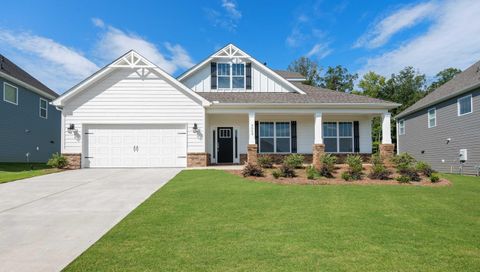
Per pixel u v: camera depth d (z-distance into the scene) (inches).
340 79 1888.5
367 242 164.1
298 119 663.8
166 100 565.3
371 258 141.5
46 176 433.4
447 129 700.7
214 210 235.9
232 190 317.7
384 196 292.0
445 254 147.0
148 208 241.9
